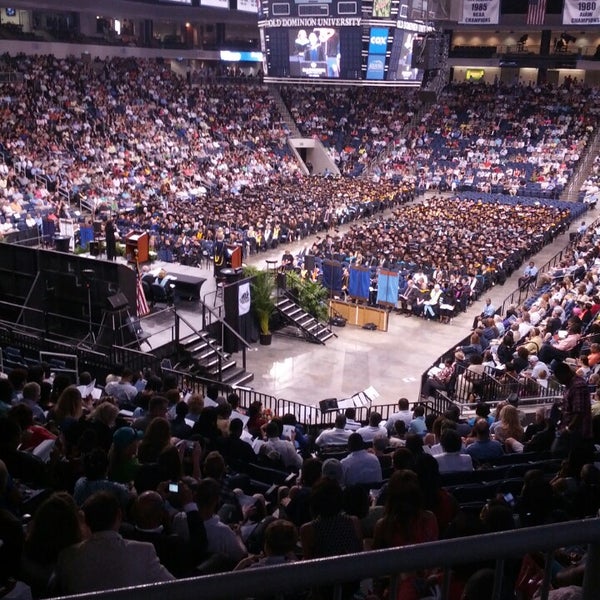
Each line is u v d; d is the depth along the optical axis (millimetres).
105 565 4129
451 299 30188
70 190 40656
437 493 6660
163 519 6164
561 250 40438
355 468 8797
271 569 2006
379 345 27266
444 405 18688
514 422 11523
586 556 2336
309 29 44781
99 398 12477
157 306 24344
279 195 47312
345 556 2084
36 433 8648
